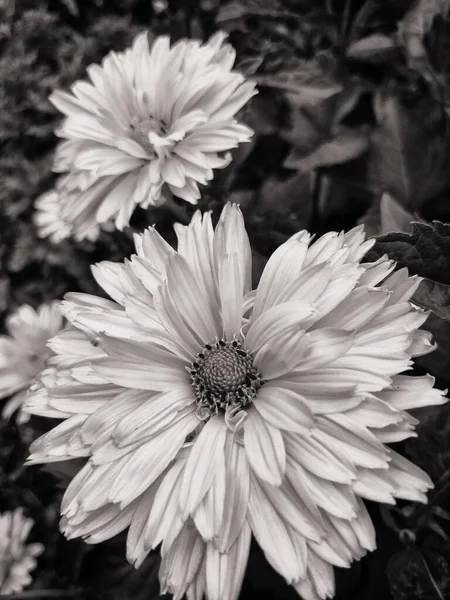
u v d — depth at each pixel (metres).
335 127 0.24
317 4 0.26
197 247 0.15
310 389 0.13
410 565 0.16
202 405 0.15
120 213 0.20
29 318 0.27
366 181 0.24
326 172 0.24
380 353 0.13
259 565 0.17
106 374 0.14
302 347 0.13
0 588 0.26
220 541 0.13
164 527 0.13
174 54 0.21
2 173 0.36
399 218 0.19
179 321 0.15
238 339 0.15
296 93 0.24
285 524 0.13
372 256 0.16
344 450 0.13
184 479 0.13
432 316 0.17
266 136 0.26
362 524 0.13
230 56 0.21
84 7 0.37
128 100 0.21
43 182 0.35
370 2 0.24
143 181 0.20
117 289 0.15
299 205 0.25
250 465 0.13
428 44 0.21
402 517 0.17
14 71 0.35
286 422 0.13
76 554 0.21
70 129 0.21
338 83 0.24
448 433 0.16
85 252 0.33
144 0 0.35
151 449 0.14
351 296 0.14
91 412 0.15
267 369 0.14
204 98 0.20
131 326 0.15
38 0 0.37
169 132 0.20
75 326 0.15
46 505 0.26
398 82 0.24
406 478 0.13
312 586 0.13
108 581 0.21
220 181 0.22
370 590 0.17
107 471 0.14
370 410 0.13
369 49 0.24
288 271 0.14
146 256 0.15
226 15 0.25
